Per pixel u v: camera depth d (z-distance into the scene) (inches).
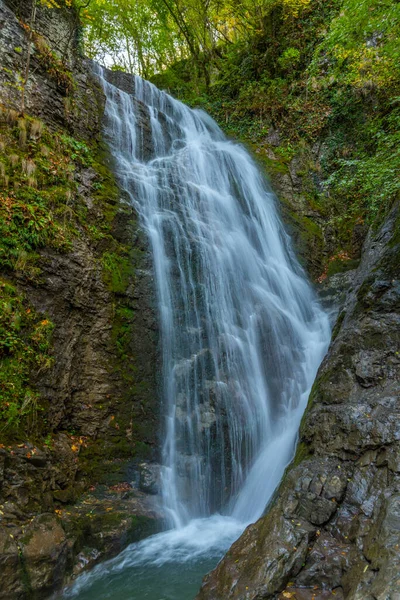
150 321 293.4
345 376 214.7
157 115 470.0
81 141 348.2
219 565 157.2
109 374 266.7
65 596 171.0
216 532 229.9
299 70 575.2
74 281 262.1
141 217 332.5
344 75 486.9
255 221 440.8
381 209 351.6
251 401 298.5
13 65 310.5
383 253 273.4
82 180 310.8
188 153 457.1
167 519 230.2
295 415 308.7
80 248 273.4
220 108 614.5
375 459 165.9
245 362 315.0
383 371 202.1
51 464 211.5
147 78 781.9
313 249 464.8
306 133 531.2
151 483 244.5
